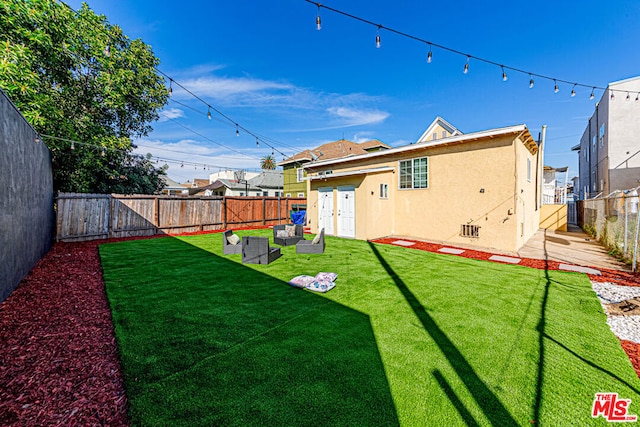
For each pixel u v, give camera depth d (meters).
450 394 2.37
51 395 2.32
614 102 15.94
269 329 3.56
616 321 3.86
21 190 5.59
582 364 2.84
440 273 6.31
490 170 9.23
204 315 3.99
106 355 2.95
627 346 3.22
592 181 21.41
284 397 2.31
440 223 10.59
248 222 17.31
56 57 10.55
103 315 3.98
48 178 9.13
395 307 4.32
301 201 20.36
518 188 8.89
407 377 2.59
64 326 3.62
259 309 4.22
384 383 2.50
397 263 7.26
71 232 10.84
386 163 12.55
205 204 15.19
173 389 2.40
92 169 13.10
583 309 4.27
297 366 2.75
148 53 15.43
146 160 18.59
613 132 16.02
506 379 2.59
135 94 14.82
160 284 5.43
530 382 2.55
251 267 6.79
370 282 5.62
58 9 9.92
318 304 4.43
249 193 35.75
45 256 8.01
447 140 9.98
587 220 14.91
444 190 10.44
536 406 2.25
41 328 3.55
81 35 11.64
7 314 3.96
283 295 4.84
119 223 12.20
